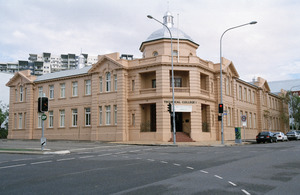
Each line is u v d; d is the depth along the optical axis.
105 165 12.88
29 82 44.75
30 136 44.09
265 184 8.59
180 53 37.19
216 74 38.75
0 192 7.83
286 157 15.76
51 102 43.25
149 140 33.31
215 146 27.17
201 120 35.84
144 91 34.53
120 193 7.53
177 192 7.60
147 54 38.06
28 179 9.60
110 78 37.00
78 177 9.87
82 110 39.81
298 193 7.51
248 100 49.94
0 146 25.88
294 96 63.56
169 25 40.50
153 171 11.07
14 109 46.88
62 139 41.16
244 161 14.02
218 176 9.88
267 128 55.78
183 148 23.91
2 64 138.38
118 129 34.91
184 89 33.78
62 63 149.25
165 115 32.78
